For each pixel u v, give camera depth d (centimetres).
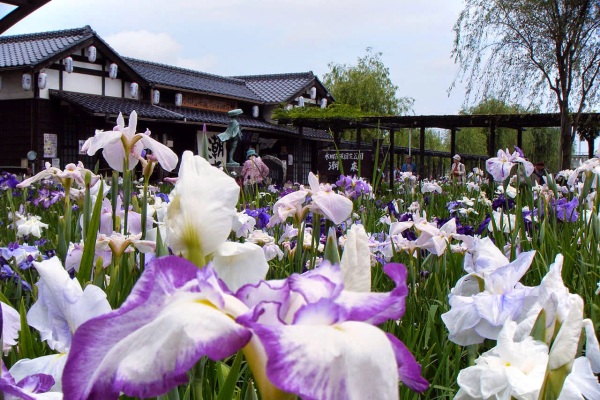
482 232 432
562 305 130
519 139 2506
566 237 380
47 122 2620
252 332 84
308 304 86
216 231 127
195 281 92
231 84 3816
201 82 3481
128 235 258
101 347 89
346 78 4659
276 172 1945
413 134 5041
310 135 3772
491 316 162
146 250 240
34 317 131
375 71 4647
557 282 141
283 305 93
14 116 2622
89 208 266
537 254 326
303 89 3922
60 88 2683
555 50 1939
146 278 93
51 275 125
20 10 1094
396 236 350
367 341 82
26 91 2592
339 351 79
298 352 79
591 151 2172
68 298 123
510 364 129
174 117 2841
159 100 3155
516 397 124
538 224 424
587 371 133
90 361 88
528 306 165
